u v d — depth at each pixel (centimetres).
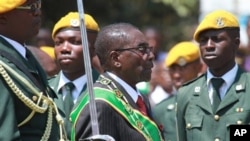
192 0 3472
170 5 3441
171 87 2252
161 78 2259
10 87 1159
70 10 3069
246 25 2641
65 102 1547
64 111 1532
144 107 1337
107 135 1204
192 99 1537
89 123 1278
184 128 1548
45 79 1237
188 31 3628
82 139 1230
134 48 1315
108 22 3300
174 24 3619
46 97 1203
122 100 1301
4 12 1190
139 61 1318
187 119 1530
